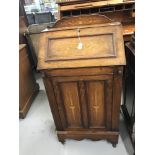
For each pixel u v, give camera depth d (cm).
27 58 220
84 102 133
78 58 113
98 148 157
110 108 134
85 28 120
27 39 271
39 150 162
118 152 151
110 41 114
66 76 121
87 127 150
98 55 112
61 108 139
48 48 120
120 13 232
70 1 216
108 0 214
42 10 299
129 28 226
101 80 120
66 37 121
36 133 181
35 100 237
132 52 132
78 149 158
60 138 160
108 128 148
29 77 225
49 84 127
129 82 153
